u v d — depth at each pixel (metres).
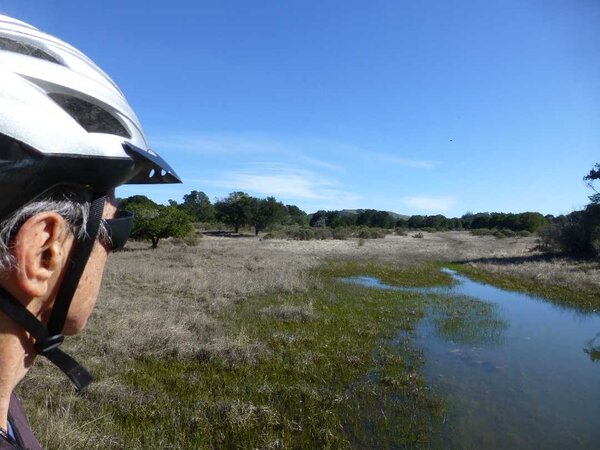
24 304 0.71
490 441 5.20
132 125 0.91
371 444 5.07
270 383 6.53
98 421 5.04
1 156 0.63
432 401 6.19
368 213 76.94
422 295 14.79
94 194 0.76
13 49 0.80
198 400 5.79
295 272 18.42
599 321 11.66
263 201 55.78
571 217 27.03
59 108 0.72
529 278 19.09
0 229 0.66
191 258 22.06
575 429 5.53
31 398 5.34
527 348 8.97
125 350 7.27
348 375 7.03
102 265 0.83
